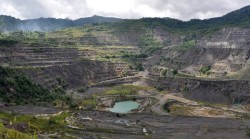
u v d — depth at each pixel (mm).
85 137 152875
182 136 158375
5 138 112562
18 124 149500
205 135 159875
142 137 156250
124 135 160000
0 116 169875
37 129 155875
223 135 159375
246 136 157000
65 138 146500
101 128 171500
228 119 195750
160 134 162125
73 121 184500
